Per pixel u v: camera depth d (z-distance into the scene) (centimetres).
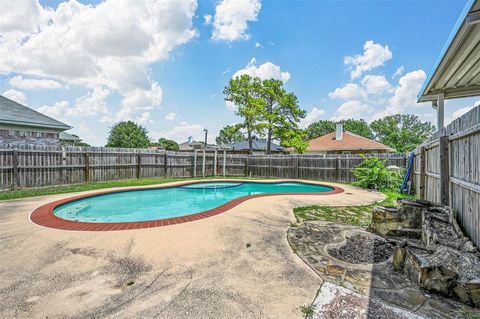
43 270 302
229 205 688
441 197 429
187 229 470
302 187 1359
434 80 562
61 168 1049
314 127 5134
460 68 492
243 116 2300
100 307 232
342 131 2591
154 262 328
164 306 234
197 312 226
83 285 269
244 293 257
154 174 1438
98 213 765
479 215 309
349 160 1387
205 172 1711
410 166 938
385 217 443
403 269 307
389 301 246
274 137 2505
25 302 238
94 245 385
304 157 1560
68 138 2381
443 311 232
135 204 904
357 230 475
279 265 323
